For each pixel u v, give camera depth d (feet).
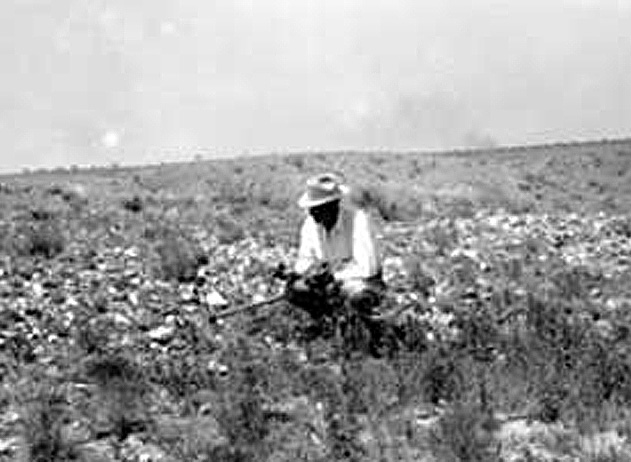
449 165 186.29
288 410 30.55
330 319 36.99
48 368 34.73
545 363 32.60
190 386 32.50
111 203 92.99
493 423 28.66
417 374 32.12
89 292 46.29
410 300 44.45
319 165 160.66
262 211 97.09
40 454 27.53
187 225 76.84
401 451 27.40
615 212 152.46
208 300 43.93
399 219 103.35
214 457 27.02
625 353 34.06
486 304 43.06
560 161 241.35
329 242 37.04
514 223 82.74
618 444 27.45
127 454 27.94
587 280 48.98
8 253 56.44
